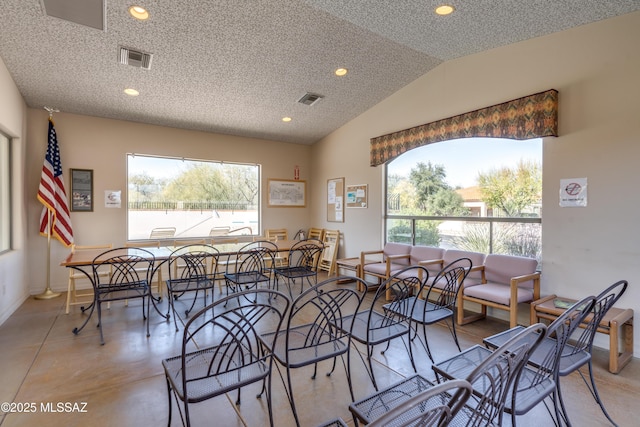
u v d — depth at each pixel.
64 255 4.50
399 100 4.65
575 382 2.32
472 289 3.31
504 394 1.32
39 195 4.09
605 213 2.83
